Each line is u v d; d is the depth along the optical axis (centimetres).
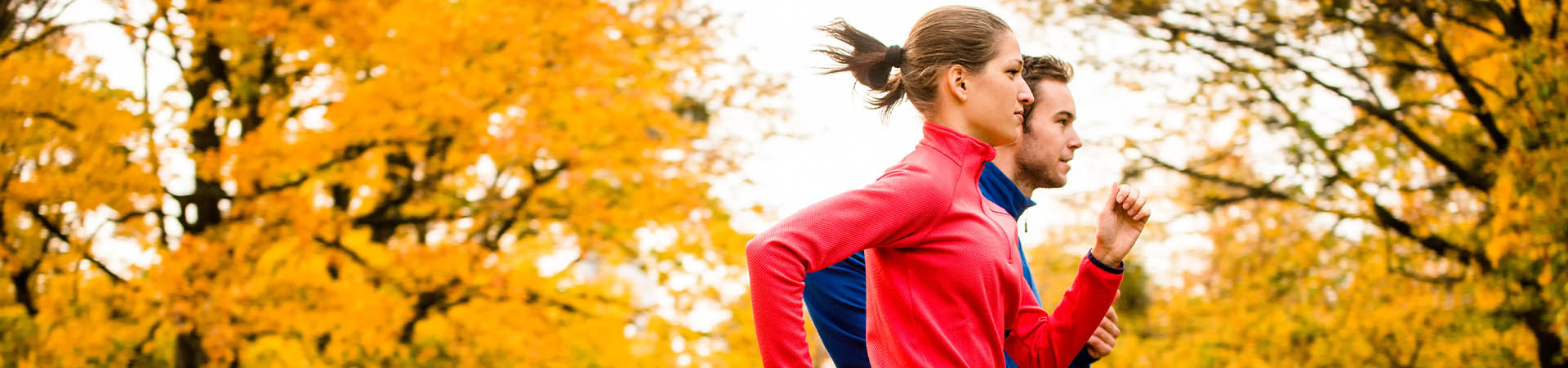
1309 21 703
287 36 595
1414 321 738
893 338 146
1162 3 734
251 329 627
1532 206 580
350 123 625
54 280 628
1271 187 771
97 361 638
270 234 625
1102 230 178
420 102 631
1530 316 625
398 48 631
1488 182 678
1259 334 828
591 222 737
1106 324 210
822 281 189
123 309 609
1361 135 749
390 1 624
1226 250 888
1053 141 218
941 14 158
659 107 789
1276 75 731
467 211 776
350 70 662
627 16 776
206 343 596
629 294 884
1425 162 731
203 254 601
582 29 682
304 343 728
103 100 583
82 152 562
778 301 131
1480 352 688
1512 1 621
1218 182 788
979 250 145
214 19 576
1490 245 606
